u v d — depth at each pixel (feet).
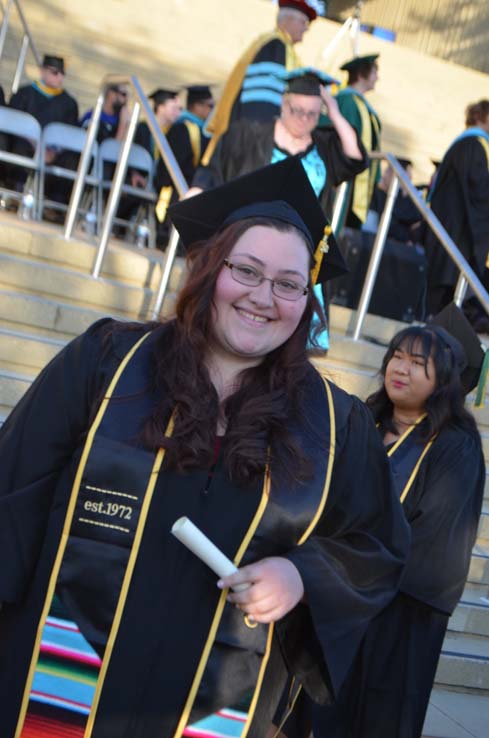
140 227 26.43
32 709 6.02
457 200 25.32
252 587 5.81
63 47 38.17
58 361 6.53
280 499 6.13
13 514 6.18
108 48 39.06
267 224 6.37
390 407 11.18
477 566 16.84
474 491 10.43
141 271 20.35
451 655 14.84
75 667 6.00
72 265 19.60
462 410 10.84
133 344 6.47
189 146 28.02
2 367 16.80
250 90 19.65
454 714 13.89
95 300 18.79
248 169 16.92
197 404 6.10
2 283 18.11
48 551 6.11
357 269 23.68
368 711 10.38
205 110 28.86
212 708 6.07
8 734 6.05
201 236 7.27
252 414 6.17
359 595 6.43
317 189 17.06
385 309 24.21
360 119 23.15
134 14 39.78
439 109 45.57
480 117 25.91
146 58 39.88
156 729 5.99
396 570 6.76
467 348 12.26
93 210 26.00
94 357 6.44
